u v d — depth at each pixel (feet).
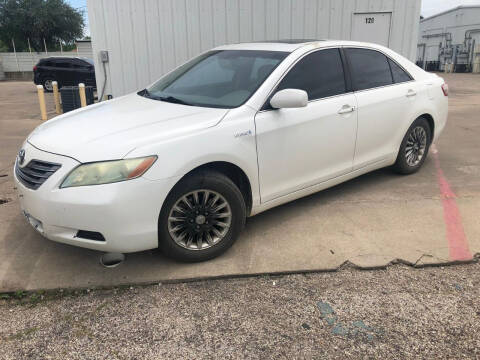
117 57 30.55
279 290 9.77
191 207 10.26
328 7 30.63
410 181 16.67
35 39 131.75
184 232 10.36
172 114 10.96
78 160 9.22
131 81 31.07
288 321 8.73
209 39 30.78
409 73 16.11
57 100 37.50
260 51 13.14
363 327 8.55
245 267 10.59
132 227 9.31
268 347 8.02
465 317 8.82
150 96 13.20
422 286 9.91
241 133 10.68
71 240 9.45
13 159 20.85
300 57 12.52
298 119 11.87
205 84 12.71
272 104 11.15
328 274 10.41
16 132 28.35
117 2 29.66
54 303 9.31
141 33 30.32
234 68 12.78
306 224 12.92
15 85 81.82
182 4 30.07
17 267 10.56
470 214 13.55
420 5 30.71
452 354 7.83
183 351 7.93
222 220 10.91
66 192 9.10
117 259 10.87
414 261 10.84
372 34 31.27
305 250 11.39
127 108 11.96
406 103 15.51
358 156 14.23
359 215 13.52
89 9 29.50
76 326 8.61
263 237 12.11
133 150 9.25
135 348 8.00
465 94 50.55
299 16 30.71
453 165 18.88
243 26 30.73
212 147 10.11
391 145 15.55
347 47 14.08
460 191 15.57
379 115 14.47
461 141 23.75
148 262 10.80
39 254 11.17
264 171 11.41
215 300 9.42
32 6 128.16
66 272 10.37
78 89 33.50
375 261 10.84
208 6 30.25
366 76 14.37
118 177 9.07
